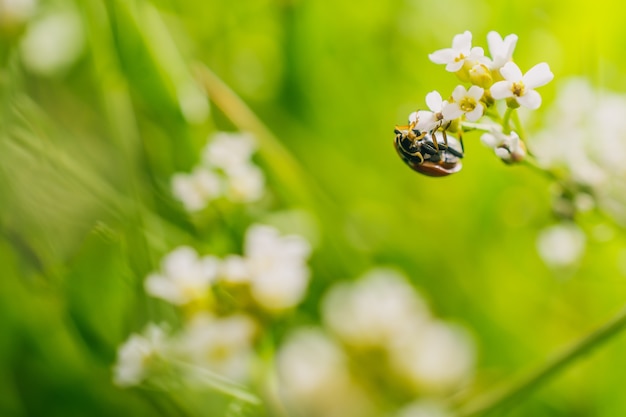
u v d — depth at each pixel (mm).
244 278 191
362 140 272
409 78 280
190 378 191
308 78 277
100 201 214
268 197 232
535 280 240
